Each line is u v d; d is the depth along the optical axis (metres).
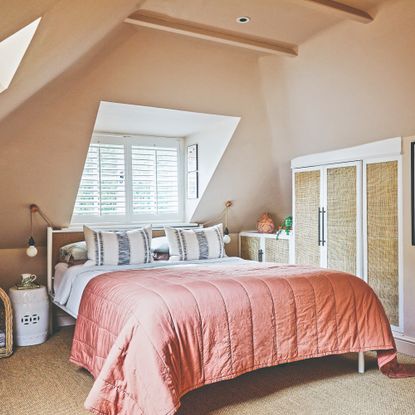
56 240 4.32
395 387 2.90
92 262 3.85
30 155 3.62
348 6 2.79
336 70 3.50
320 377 3.08
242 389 2.88
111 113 3.92
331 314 2.96
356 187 4.02
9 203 3.93
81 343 2.94
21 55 1.79
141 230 4.20
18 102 2.64
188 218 5.18
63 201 4.15
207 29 3.13
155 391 2.15
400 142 3.62
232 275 3.04
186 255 4.30
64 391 2.84
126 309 2.53
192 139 5.04
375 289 3.88
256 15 2.96
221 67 3.63
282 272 3.20
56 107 3.37
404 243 3.63
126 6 2.41
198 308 2.51
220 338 2.53
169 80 3.55
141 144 4.91
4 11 1.30
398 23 2.87
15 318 3.84
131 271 3.41
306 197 4.58
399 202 3.65
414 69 3.11
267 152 4.74
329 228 4.29
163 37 3.17
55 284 4.03
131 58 3.26
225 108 4.02
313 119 4.11
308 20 3.06
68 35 2.03
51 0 1.46
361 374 3.14
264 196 5.29
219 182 4.82
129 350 2.31
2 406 2.62
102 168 4.65
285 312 2.80
